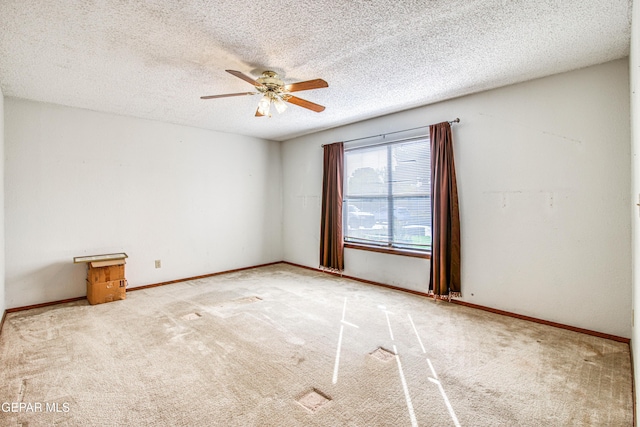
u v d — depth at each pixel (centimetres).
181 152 466
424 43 228
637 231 188
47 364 226
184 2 178
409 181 399
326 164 495
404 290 408
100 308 344
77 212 377
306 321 307
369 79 295
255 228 563
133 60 251
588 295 272
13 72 272
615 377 206
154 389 197
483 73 283
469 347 251
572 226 279
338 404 182
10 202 333
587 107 270
